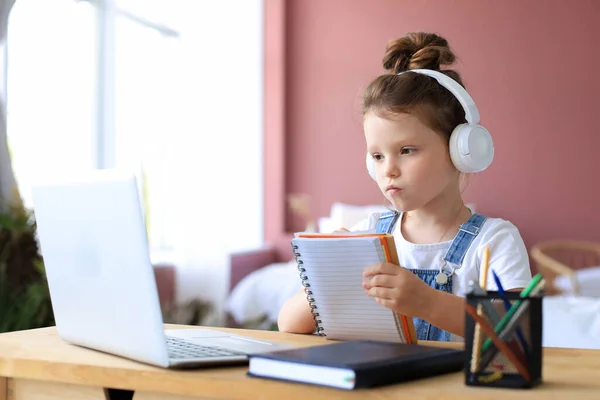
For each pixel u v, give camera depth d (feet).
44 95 13.24
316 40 17.22
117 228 2.89
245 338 3.58
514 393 2.43
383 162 3.73
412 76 3.77
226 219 16.03
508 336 2.53
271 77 17.10
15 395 3.22
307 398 2.51
